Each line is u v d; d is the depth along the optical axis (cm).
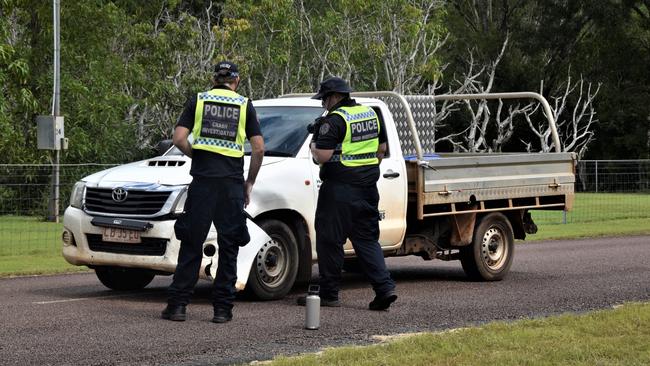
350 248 2448
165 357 1623
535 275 2886
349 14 7538
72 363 1577
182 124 1955
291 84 7400
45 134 4856
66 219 2292
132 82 6481
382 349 1603
